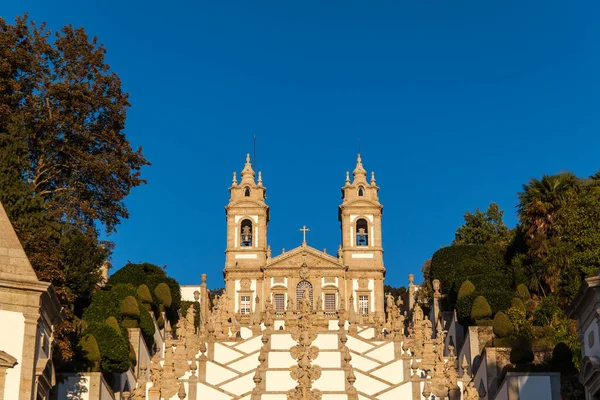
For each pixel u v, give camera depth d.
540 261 55.34
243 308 85.75
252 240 88.31
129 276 61.00
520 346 42.62
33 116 42.56
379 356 49.03
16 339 26.77
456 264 65.06
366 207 89.00
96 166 43.75
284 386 44.97
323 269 86.12
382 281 86.62
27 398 26.44
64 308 34.28
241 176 91.50
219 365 47.03
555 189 57.94
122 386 43.19
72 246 41.09
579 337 31.94
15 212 34.78
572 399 39.41
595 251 54.00
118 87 46.28
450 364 44.88
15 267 27.67
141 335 49.00
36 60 43.94
